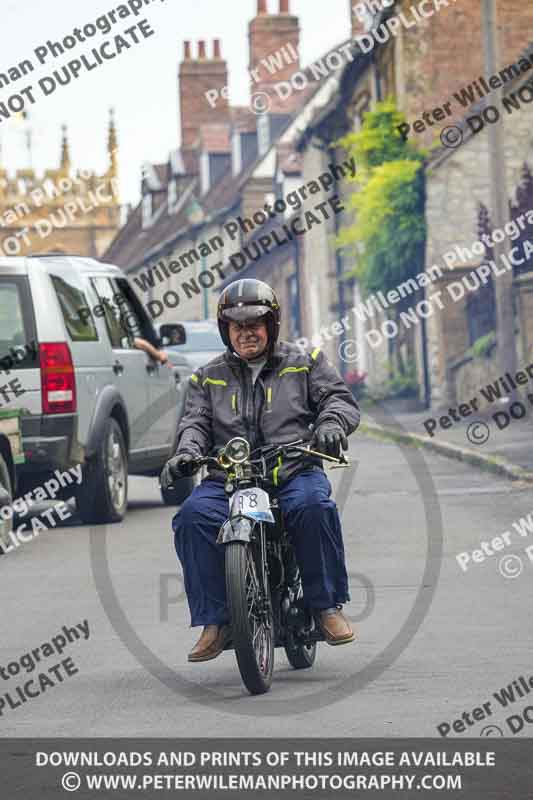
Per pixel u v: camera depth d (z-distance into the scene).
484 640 21.70
